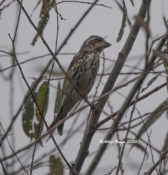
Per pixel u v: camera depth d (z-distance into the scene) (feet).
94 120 29.19
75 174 26.61
